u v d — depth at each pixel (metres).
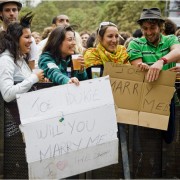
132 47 4.20
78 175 3.90
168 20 5.73
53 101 3.58
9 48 3.85
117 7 26.47
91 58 4.16
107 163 3.77
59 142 3.61
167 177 3.96
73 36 3.98
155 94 3.78
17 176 3.81
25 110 3.51
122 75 3.79
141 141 3.92
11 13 5.00
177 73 4.00
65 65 4.04
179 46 4.09
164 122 3.78
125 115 3.81
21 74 3.86
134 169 3.92
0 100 3.74
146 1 25.08
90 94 3.67
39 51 5.41
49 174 3.62
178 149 3.97
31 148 3.53
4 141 3.78
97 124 3.69
